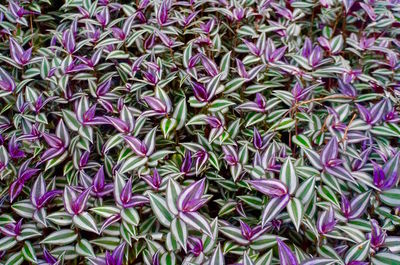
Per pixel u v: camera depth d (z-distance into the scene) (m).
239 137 0.94
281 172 0.75
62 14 1.16
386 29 1.13
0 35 1.08
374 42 1.08
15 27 1.08
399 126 0.91
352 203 0.79
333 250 0.77
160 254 0.77
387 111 0.90
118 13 1.13
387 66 1.04
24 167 0.85
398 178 0.78
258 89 0.96
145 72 0.93
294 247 0.79
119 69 0.99
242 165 0.86
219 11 1.07
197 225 0.72
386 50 1.03
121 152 0.83
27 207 0.81
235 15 1.05
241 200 0.88
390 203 0.78
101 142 0.92
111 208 0.78
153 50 0.99
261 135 0.91
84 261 0.82
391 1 1.16
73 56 0.98
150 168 0.85
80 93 0.94
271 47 0.99
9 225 0.80
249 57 0.99
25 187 0.88
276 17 1.17
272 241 0.78
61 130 0.86
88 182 0.83
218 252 0.72
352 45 1.05
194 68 0.95
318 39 1.05
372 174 0.86
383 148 0.87
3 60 0.99
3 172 0.86
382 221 0.83
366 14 1.15
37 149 0.88
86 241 0.79
